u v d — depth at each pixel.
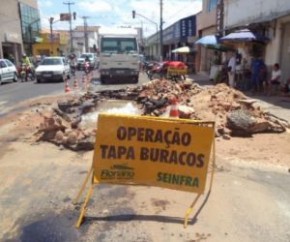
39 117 10.38
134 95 13.52
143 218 4.43
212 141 4.40
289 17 15.09
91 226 4.26
